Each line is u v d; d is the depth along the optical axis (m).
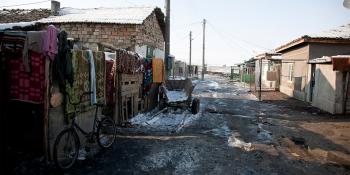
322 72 15.52
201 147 7.61
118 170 5.80
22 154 6.07
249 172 6.00
